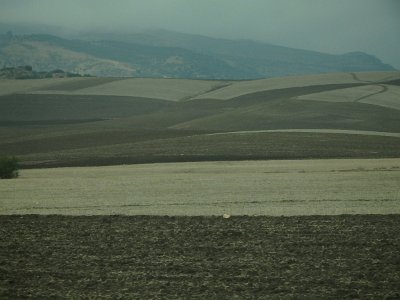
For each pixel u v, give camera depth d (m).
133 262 34.50
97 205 58.84
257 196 62.94
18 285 30.00
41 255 36.56
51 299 27.69
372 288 28.91
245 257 35.38
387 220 47.56
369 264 33.34
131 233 43.56
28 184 77.50
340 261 34.06
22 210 56.41
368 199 59.47
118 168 100.56
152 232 43.84
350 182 72.88
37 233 44.00
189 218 49.97
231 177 81.88
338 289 28.73
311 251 36.69
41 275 31.84
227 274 31.61
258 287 29.12
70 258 35.72
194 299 27.39
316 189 67.31
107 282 30.28
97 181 80.25
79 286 29.69
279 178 79.00
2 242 40.72
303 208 54.50
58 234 43.53
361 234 41.78
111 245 39.38
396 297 27.52
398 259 34.28
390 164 95.50
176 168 97.69
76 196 65.56
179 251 37.22
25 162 114.62
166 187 72.25
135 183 76.94
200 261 34.59
